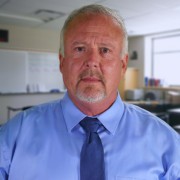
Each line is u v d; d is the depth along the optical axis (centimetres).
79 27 82
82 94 81
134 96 654
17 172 84
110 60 82
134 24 559
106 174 81
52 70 664
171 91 624
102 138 86
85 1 393
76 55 82
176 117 486
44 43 647
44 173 82
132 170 82
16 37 606
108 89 83
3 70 594
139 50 719
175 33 650
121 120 91
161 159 85
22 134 88
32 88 635
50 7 436
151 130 89
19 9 455
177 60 659
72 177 81
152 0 388
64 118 89
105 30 81
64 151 84
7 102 595
